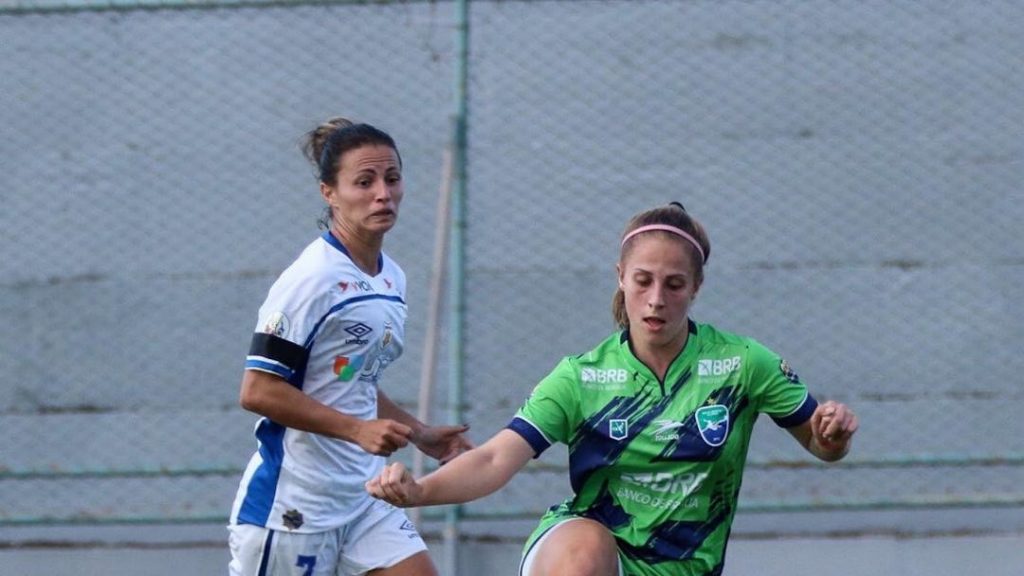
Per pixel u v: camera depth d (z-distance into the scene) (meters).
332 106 21.84
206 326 21.72
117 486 21.39
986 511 20.33
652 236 11.72
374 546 14.45
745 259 21.39
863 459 20.25
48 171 21.94
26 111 22.05
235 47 21.97
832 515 20.45
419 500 11.02
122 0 21.25
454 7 21.67
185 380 21.67
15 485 21.34
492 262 21.44
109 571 20.39
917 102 21.28
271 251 21.81
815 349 21.20
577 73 21.61
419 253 21.67
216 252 21.83
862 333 21.16
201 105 21.98
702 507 12.11
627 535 12.10
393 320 14.15
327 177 13.98
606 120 21.59
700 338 12.23
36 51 22.00
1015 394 20.86
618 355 12.16
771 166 21.44
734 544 19.91
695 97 21.53
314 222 21.77
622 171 21.53
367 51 21.80
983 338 20.98
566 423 12.16
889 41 21.36
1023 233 21.05
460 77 20.91
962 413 20.89
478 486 11.54
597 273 21.38
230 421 21.56
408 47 21.77
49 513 20.88
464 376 20.44
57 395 21.69
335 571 14.61
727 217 21.45
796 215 21.38
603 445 12.05
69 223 21.91
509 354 21.30
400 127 21.77
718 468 12.01
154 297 21.78
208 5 21.17
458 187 20.69
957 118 21.23
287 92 21.91
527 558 12.05
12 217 21.94
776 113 21.47
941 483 20.64
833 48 21.44
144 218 21.91
